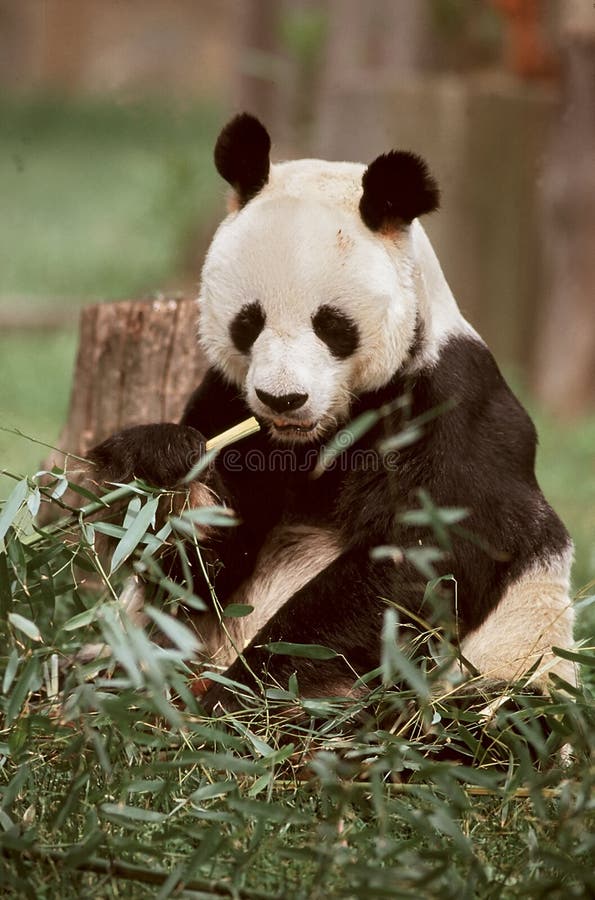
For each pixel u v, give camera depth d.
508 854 7.25
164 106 68.94
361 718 8.82
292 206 8.88
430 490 9.02
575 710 7.63
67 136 64.12
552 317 24.48
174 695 9.34
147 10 81.38
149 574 9.28
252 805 6.86
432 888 6.51
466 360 9.45
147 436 9.32
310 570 9.86
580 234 23.91
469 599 9.15
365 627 9.04
